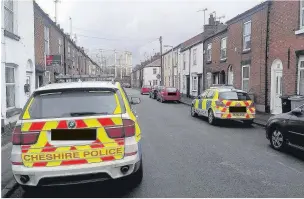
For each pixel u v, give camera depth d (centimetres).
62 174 398
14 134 405
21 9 1201
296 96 1098
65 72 2597
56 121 406
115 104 434
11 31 1131
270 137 782
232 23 1900
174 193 455
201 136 945
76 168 398
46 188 486
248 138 914
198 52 2727
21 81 1193
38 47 1566
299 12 1236
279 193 455
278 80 1427
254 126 1173
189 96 3072
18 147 404
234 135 967
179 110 1850
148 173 554
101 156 409
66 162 403
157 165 608
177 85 3625
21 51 1194
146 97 3522
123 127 419
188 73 3088
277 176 539
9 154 685
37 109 421
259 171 569
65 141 405
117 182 494
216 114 1168
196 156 684
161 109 1919
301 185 491
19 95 1168
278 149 741
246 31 1731
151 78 6431
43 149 402
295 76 1264
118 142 415
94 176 410
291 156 687
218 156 685
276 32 1405
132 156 421
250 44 1672
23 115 416
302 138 647
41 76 1683
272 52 1445
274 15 1422
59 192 469
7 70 1094
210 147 781
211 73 2353
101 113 421
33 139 402
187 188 476
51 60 1700
